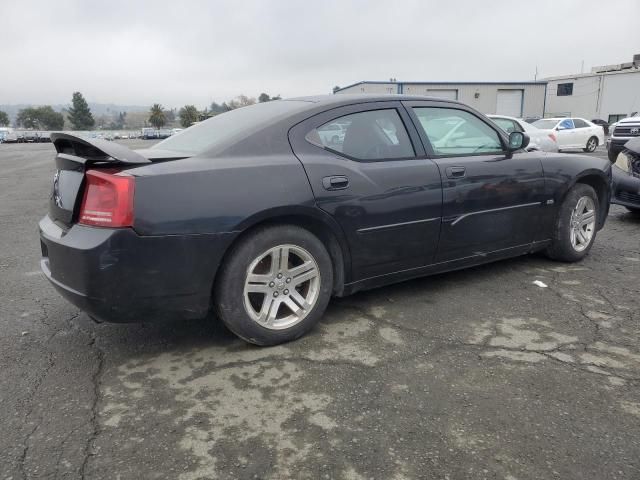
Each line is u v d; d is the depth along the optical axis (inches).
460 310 149.1
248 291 121.2
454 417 97.5
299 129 131.2
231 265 118.0
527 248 179.3
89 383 111.8
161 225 108.2
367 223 135.7
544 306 151.5
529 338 130.7
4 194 443.5
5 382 112.3
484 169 158.9
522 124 549.0
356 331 135.9
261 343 125.8
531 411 99.1
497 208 163.5
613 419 96.5
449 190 150.2
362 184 134.0
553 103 2124.8
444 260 156.0
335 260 136.0
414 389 107.4
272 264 123.6
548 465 84.3
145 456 87.9
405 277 150.7
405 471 83.4
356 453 87.9
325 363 119.1
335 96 145.6
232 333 136.1
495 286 168.7
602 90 1952.5
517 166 168.2
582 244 194.2
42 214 332.8
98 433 94.1
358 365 118.0
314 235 130.6
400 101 151.1
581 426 94.4
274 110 139.1
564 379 110.7
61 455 88.1
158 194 108.5
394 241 142.1
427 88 1769.2
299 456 87.4
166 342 131.5
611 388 107.0
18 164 861.2
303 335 133.0
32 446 90.4
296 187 123.3
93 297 107.7
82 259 106.5
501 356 121.3
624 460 85.4
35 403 104.0
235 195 115.6
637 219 282.2
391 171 139.9
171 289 112.2
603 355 121.4
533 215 175.6
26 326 142.3
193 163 115.7
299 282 128.3
